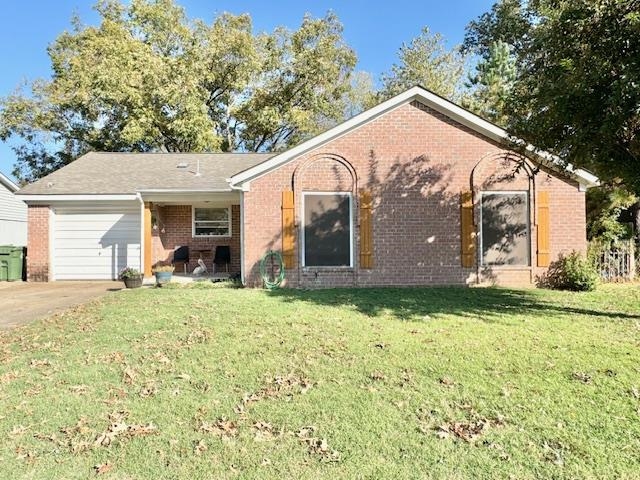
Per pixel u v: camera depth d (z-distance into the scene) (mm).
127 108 22531
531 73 7848
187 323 7340
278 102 26641
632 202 13258
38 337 6711
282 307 8641
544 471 3061
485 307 8602
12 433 3695
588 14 6434
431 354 5535
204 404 4184
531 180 11594
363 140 11602
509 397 4230
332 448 3385
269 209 11641
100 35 25484
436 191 11617
